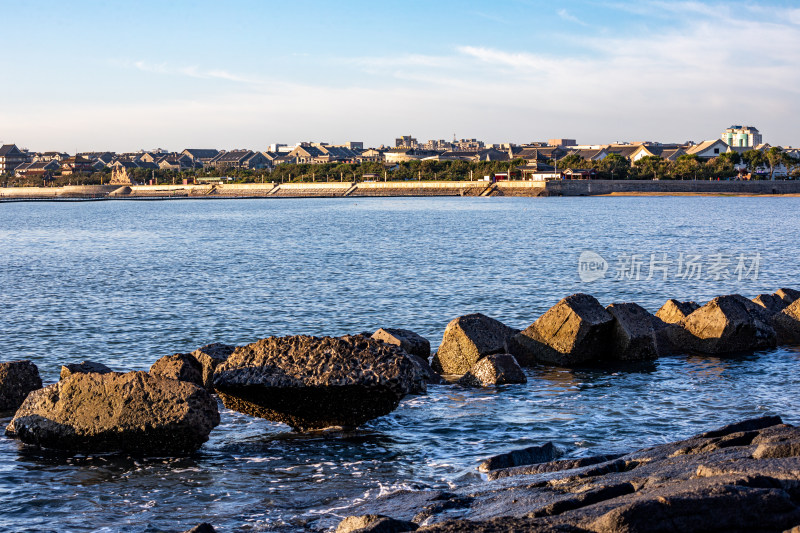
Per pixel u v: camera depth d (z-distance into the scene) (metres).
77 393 16.67
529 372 23.88
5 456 16.36
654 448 14.56
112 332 32.16
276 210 175.00
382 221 123.56
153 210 187.62
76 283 49.16
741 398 20.69
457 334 24.02
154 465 15.88
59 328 33.03
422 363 22.69
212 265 59.94
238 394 17.08
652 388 21.88
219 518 13.21
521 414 19.31
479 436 17.59
